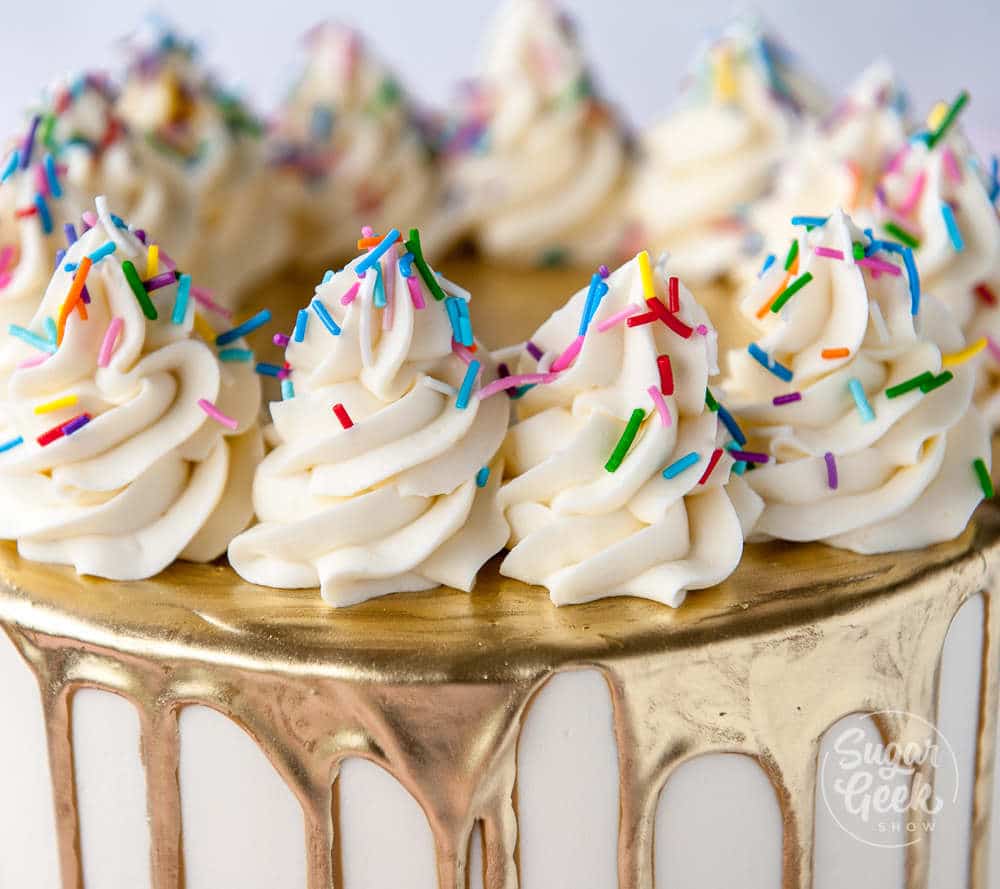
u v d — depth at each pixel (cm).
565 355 39
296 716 37
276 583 38
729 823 38
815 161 50
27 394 39
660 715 37
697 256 54
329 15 82
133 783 38
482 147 57
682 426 38
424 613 38
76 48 82
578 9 83
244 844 38
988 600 40
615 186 57
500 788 37
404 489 38
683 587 38
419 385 38
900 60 83
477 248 57
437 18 83
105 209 39
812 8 83
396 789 37
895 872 40
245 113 54
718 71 57
